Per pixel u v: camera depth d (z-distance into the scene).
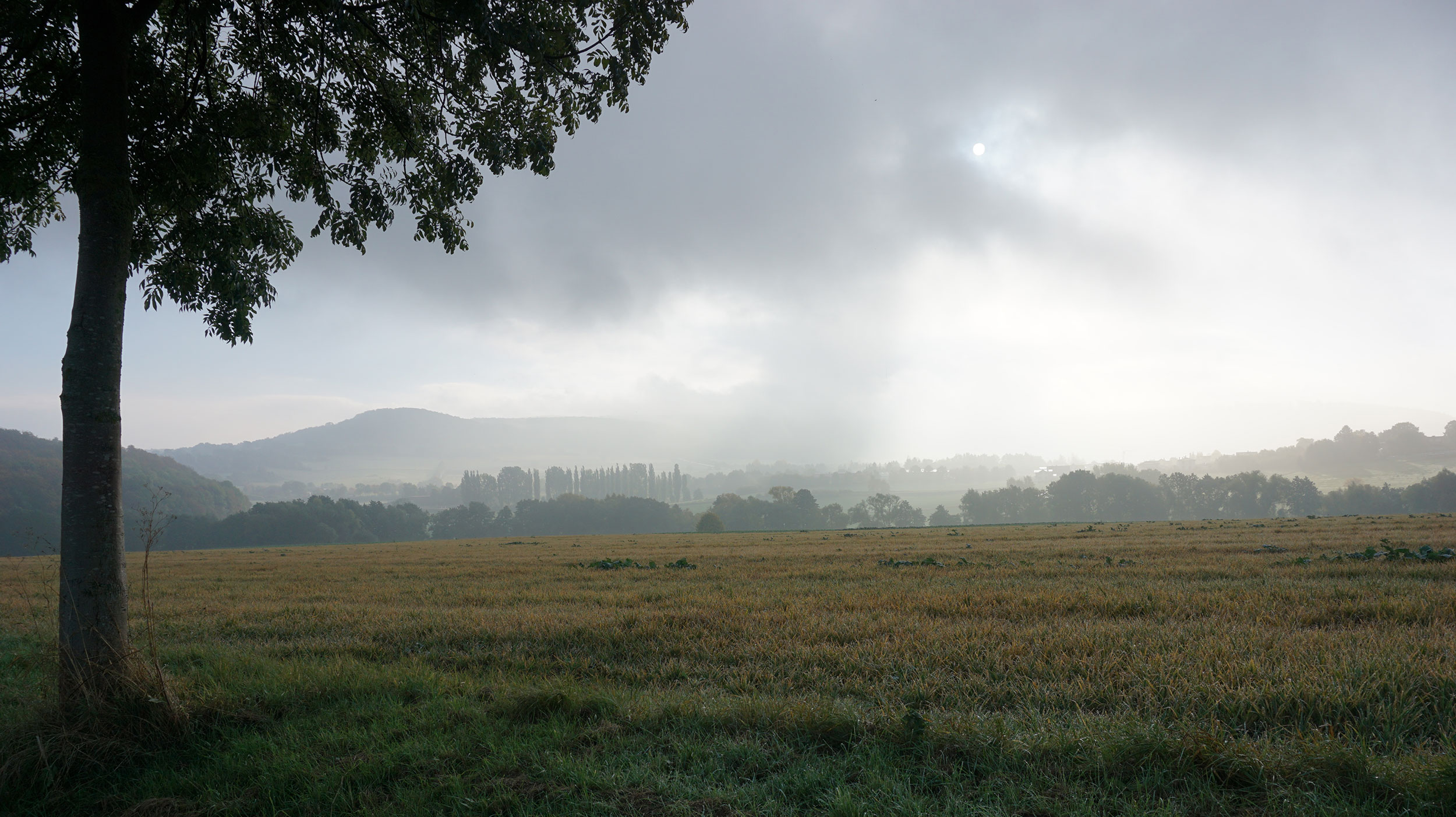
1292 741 4.74
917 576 16.19
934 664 7.48
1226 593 11.41
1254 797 4.21
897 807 4.16
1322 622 9.11
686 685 7.15
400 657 9.05
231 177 8.38
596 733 5.50
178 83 7.82
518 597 14.52
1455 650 6.81
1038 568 16.50
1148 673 6.54
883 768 4.69
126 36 6.41
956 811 4.14
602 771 4.85
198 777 5.11
